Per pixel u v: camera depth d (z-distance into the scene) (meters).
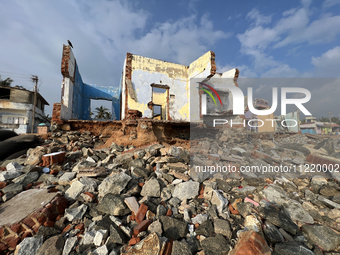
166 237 1.79
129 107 8.59
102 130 5.91
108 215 2.08
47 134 5.34
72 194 2.43
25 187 2.66
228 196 2.61
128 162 3.46
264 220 2.10
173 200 2.40
